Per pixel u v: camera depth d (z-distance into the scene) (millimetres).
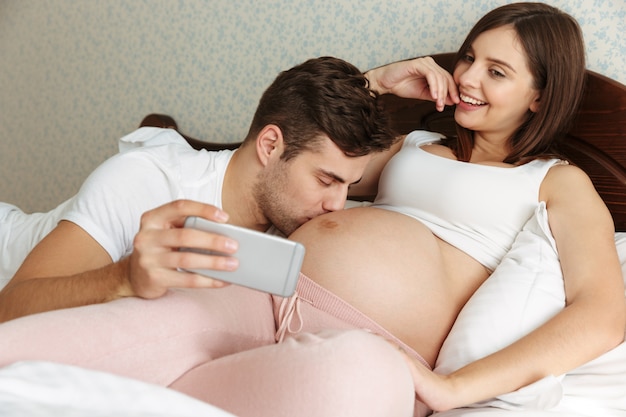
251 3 2000
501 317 1033
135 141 1597
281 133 1189
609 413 965
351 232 1142
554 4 1541
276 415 678
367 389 678
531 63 1279
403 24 1738
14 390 538
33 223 1413
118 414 540
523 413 875
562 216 1163
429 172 1332
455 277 1209
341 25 1840
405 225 1192
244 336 889
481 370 940
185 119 2174
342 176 1191
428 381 874
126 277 832
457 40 1660
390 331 1071
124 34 2287
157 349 778
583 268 1075
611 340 999
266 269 735
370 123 1164
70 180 2480
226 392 724
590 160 1402
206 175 1229
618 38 1472
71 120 2451
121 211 1116
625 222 1368
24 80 2568
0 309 951
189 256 739
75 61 2416
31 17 2529
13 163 2623
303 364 685
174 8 2162
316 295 1046
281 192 1212
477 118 1334
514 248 1179
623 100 1354
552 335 981
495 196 1249
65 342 720
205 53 2107
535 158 1315
